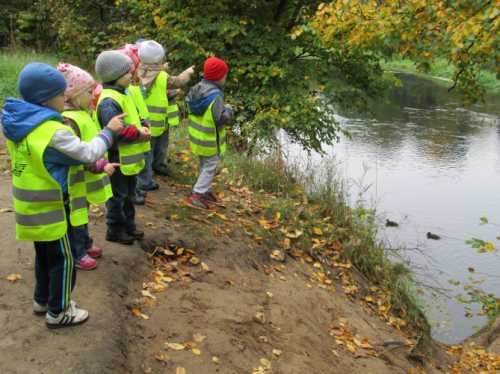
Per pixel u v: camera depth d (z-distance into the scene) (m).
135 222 5.14
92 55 15.15
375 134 21.16
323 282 5.90
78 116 3.53
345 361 4.59
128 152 4.25
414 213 12.74
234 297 4.63
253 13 11.70
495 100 29.88
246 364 3.80
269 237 6.07
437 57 6.96
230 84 11.24
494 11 5.18
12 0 16.44
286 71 10.75
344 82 11.41
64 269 3.18
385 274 6.87
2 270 3.96
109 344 3.30
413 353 5.46
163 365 3.45
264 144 9.05
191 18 10.84
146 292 4.15
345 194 8.03
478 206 13.62
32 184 2.90
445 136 21.12
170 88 6.12
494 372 6.39
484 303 7.89
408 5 6.47
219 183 7.19
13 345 3.15
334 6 7.27
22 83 2.84
